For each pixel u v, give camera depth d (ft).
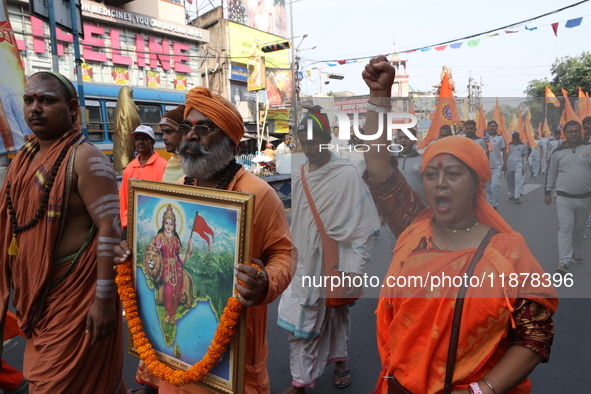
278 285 4.65
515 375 3.33
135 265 4.91
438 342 3.56
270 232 5.20
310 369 7.29
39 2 15.97
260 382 5.25
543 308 3.40
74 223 6.08
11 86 14.78
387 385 4.13
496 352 3.60
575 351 8.93
